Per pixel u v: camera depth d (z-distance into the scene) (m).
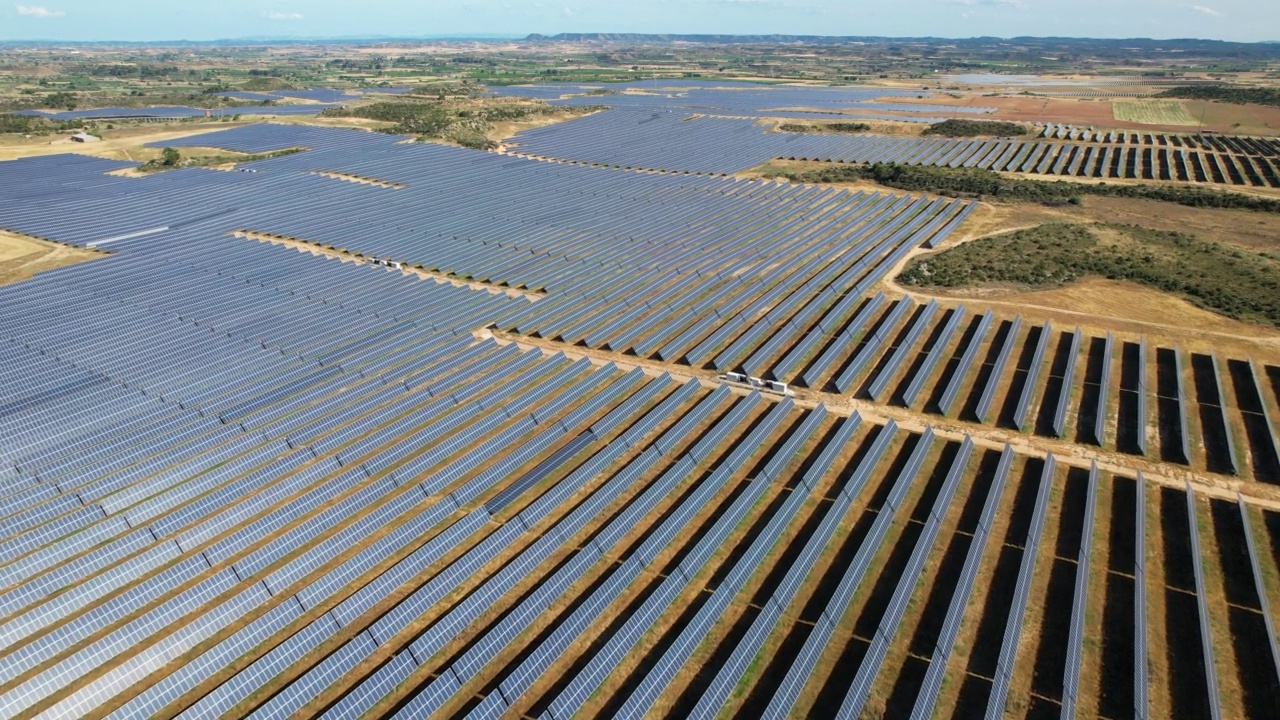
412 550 38.88
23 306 67.12
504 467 44.84
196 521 40.81
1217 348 60.53
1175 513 41.28
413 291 72.69
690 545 38.91
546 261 83.06
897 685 30.58
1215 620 34.00
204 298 70.00
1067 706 29.05
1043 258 80.38
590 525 40.47
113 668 30.73
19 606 34.50
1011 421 50.72
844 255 84.62
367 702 29.48
